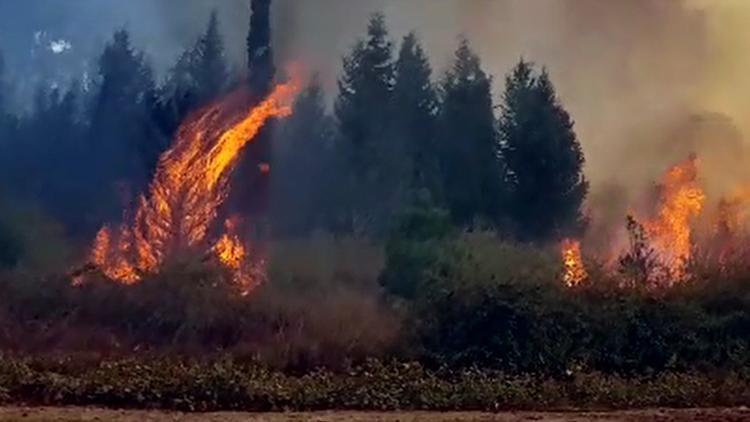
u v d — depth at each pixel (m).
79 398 14.91
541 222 34.53
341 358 17.03
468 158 36.84
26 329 17.64
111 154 35.75
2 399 14.73
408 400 15.64
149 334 17.98
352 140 38.94
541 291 18.05
